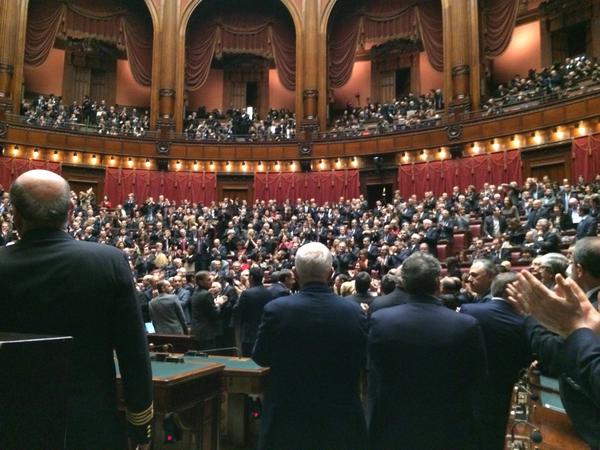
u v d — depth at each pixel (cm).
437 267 257
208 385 344
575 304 139
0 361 132
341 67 2389
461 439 228
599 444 148
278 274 592
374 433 241
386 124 2141
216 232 1686
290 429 240
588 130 1593
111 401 196
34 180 200
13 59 2022
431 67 2438
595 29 1952
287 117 2414
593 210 938
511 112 1775
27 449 138
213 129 2295
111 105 2516
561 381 164
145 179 2170
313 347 245
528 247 948
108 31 2402
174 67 2252
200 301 624
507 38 1983
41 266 189
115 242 1503
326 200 2145
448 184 1919
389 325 240
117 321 197
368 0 2362
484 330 289
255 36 2489
